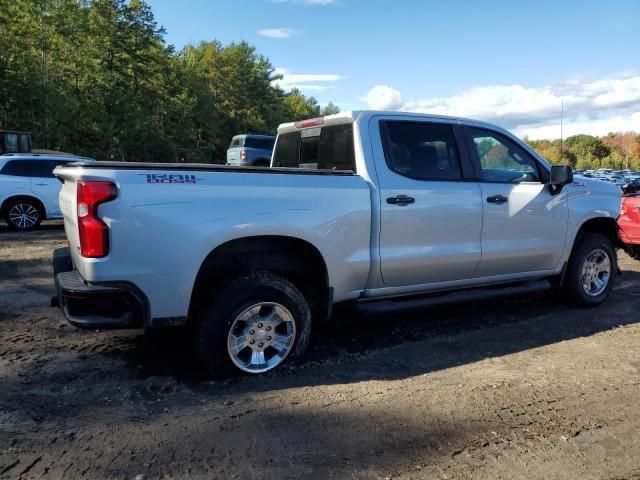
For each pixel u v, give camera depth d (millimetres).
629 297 6680
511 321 5605
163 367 4203
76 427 3232
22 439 3076
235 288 3895
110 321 3559
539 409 3564
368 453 3002
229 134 58531
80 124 37000
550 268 5688
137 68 42125
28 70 31266
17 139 17125
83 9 40375
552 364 4395
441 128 4977
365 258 4410
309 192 4117
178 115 48281
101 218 3463
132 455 2938
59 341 4773
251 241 4086
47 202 12477
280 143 5777
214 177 3793
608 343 4941
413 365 4352
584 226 6113
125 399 3631
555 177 5375
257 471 2812
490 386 3926
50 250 9500
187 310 3744
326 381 3986
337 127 4836
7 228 12773
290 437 3156
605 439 3203
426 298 4992
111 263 3494
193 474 2777
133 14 42000
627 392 3854
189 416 3393
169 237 3607
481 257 5070
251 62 60844
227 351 3906
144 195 3545
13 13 31422
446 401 3664
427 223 4695
